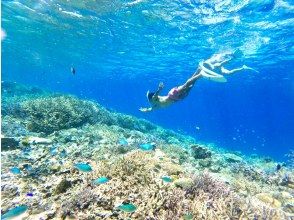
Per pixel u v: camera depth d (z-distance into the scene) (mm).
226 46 31141
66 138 13383
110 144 13258
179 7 21406
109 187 6867
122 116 23062
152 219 5922
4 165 8828
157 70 52438
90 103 20703
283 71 43250
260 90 73688
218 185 7988
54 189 7074
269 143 144125
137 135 17906
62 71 75625
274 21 23062
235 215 6508
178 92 6281
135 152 9883
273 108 136125
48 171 8398
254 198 9078
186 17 23484
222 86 71750
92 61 51969
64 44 41031
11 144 10883
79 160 9758
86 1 22531
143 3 21266
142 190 6848
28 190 7191
